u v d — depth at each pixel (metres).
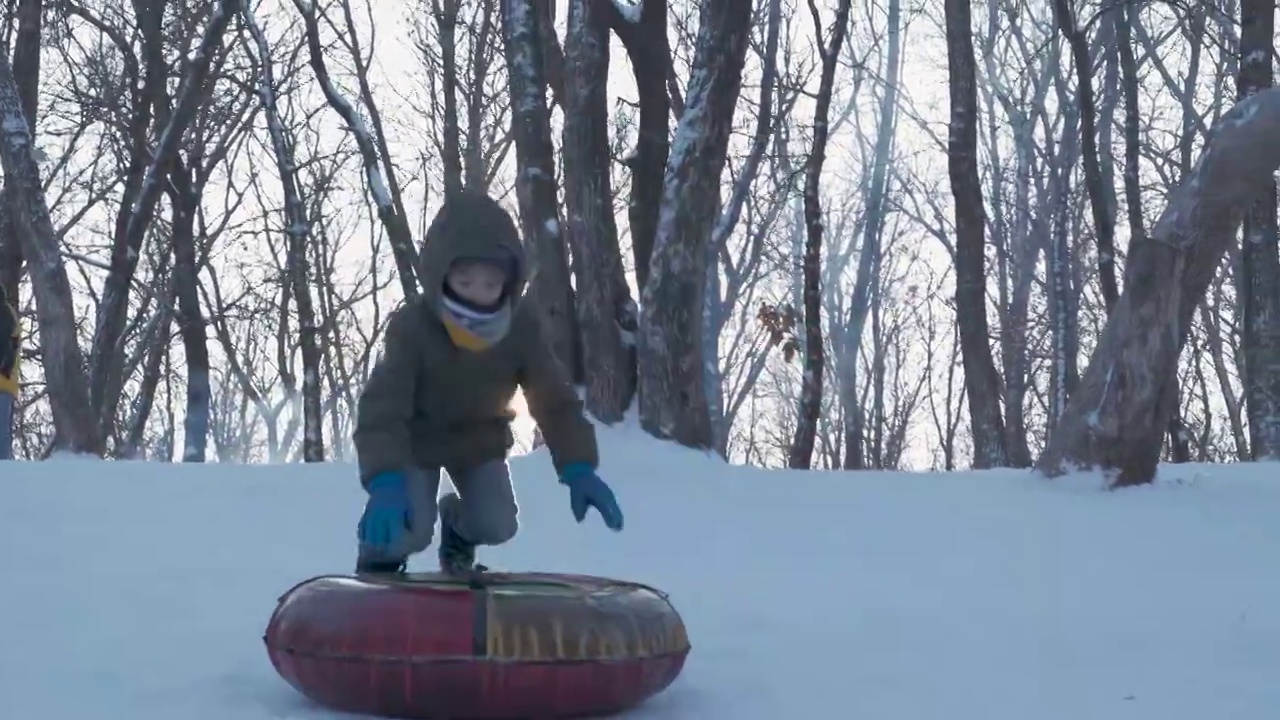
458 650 3.76
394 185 27.88
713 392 31.34
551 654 3.80
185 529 8.16
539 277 13.52
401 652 3.77
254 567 6.87
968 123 21.91
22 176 19.28
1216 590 6.71
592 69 13.77
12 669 4.54
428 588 3.96
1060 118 41.00
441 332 4.29
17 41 23.98
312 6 23.09
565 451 4.38
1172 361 11.06
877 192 38.19
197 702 4.09
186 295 26.06
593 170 13.63
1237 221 11.33
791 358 31.80
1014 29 38.56
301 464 11.54
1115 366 11.09
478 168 33.28
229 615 5.62
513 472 11.12
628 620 3.97
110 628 5.31
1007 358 38.78
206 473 10.73
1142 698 4.34
